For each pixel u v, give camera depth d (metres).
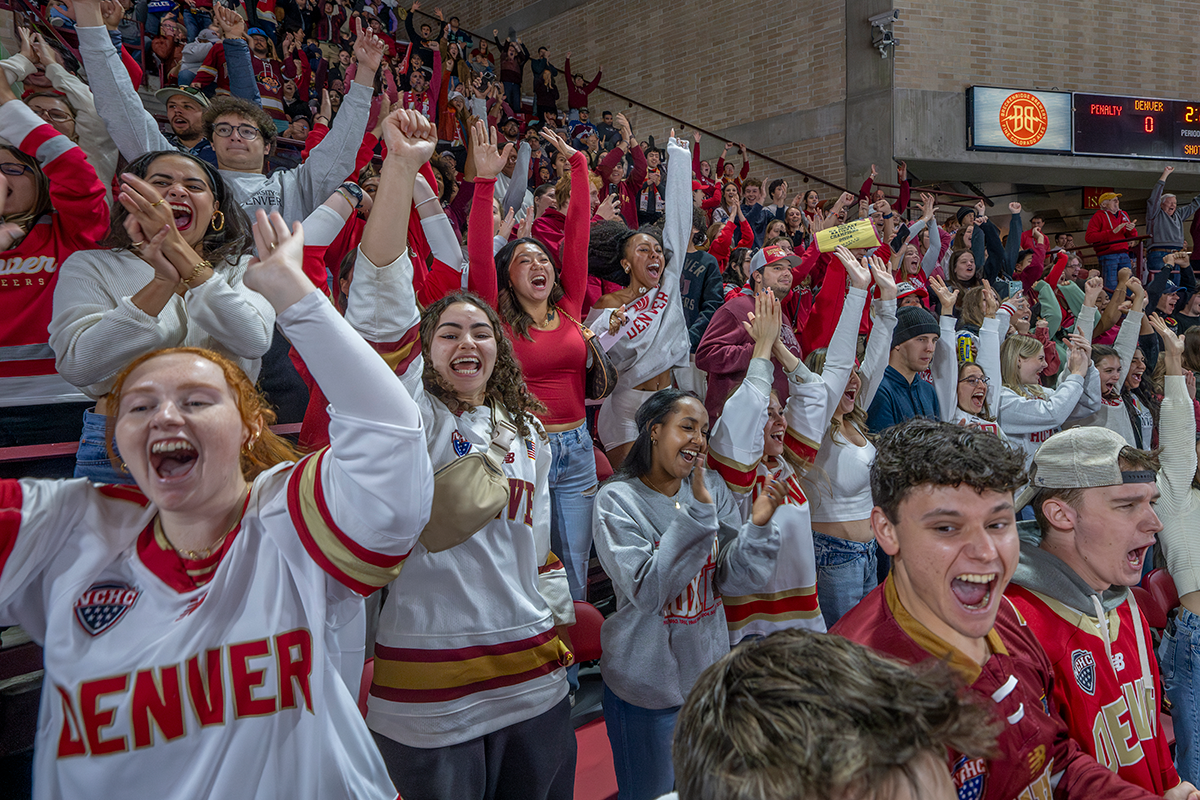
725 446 2.62
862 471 3.09
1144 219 13.48
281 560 1.16
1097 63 11.42
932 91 10.82
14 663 1.91
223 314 1.77
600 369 3.02
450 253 2.68
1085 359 4.39
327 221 2.14
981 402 4.13
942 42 10.85
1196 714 2.60
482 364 1.92
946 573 1.31
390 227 1.66
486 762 1.75
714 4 12.21
